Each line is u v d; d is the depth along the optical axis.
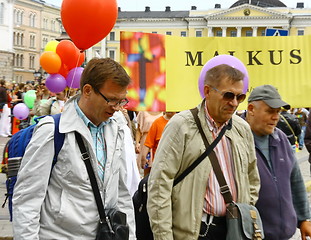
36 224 2.97
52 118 3.04
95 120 3.07
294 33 78.19
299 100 7.30
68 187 3.00
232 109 3.50
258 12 77.19
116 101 3.01
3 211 7.61
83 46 5.50
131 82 3.06
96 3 5.11
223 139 3.57
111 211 3.10
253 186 3.78
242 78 3.49
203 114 3.57
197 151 3.50
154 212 3.47
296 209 4.18
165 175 3.50
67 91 7.38
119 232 3.03
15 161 4.28
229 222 3.44
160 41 6.99
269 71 7.31
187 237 3.46
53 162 3.00
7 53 64.44
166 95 7.00
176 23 80.31
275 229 3.87
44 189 2.99
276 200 3.89
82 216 3.00
